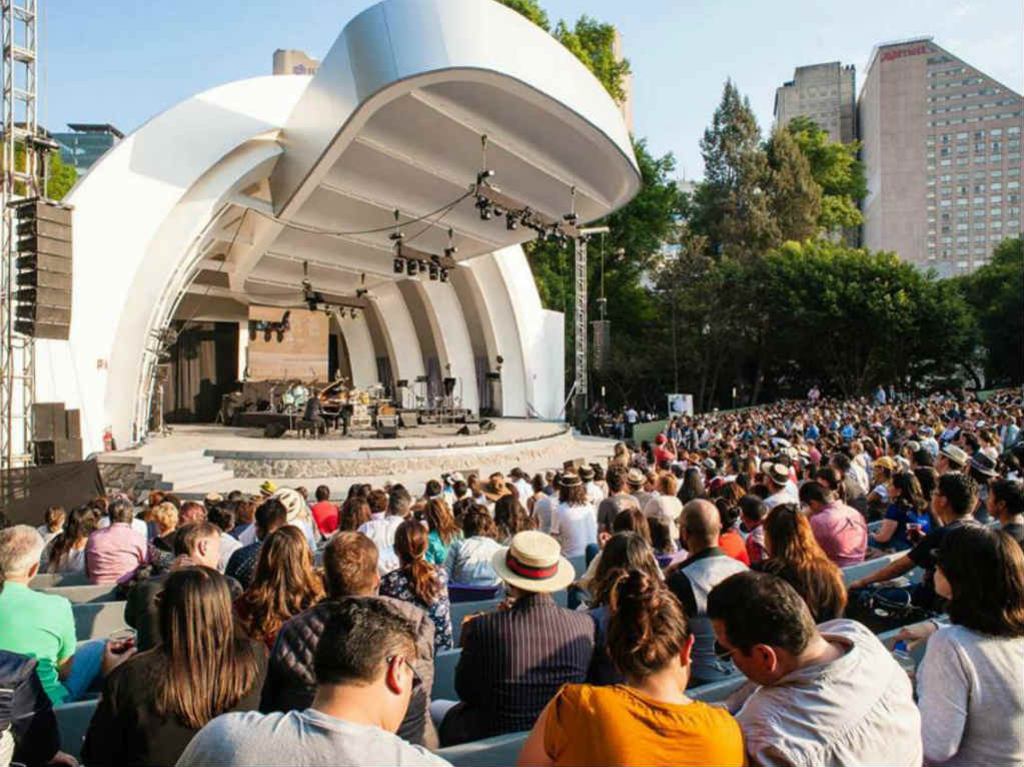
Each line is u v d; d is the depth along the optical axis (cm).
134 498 1320
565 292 3931
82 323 1478
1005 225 10594
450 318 2972
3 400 1218
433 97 1507
